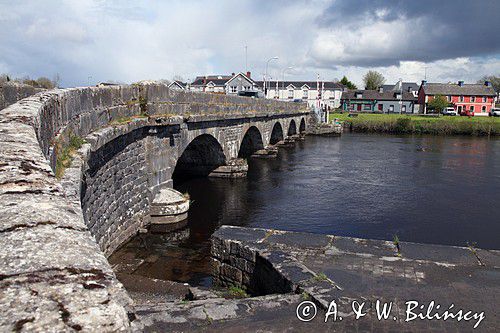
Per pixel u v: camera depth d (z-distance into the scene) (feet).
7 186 8.48
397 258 25.62
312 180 83.66
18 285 5.22
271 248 25.50
